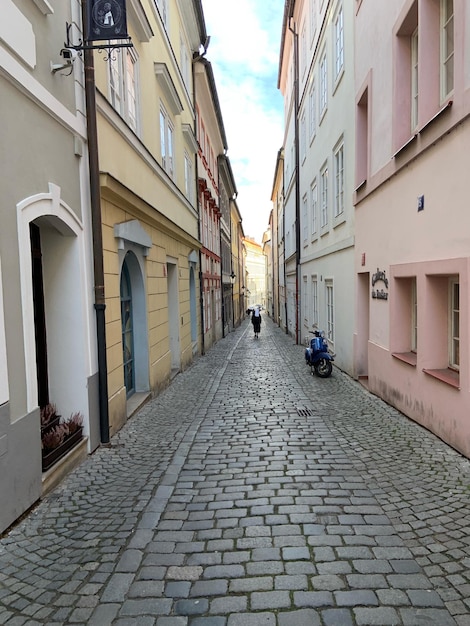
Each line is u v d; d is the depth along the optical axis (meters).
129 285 8.47
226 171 27.97
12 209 3.77
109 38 4.95
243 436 6.10
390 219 7.29
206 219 19.95
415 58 6.66
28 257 4.00
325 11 12.85
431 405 5.82
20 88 3.91
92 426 5.56
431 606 2.59
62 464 4.66
